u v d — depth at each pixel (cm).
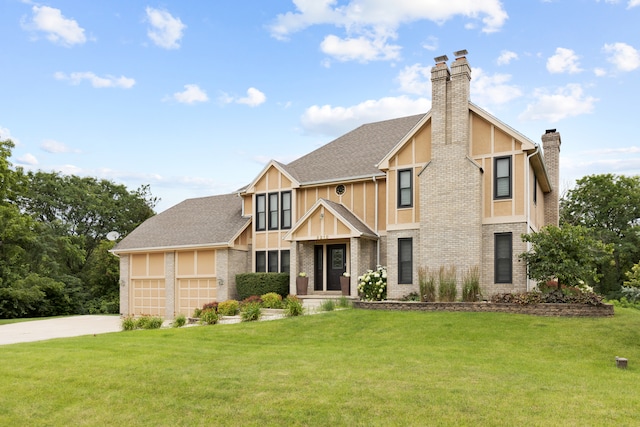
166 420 799
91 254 4938
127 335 1636
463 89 2130
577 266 1730
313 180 2673
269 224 2805
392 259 2261
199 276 2828
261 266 2812
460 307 1814
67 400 905
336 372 1037
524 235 1858
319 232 2455
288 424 766
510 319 1602
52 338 1730
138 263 3100
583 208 4700
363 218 2523
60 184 5072
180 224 3148
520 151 2041
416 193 2248
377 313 1811
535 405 820
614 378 1020
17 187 3638
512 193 2039
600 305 1625
